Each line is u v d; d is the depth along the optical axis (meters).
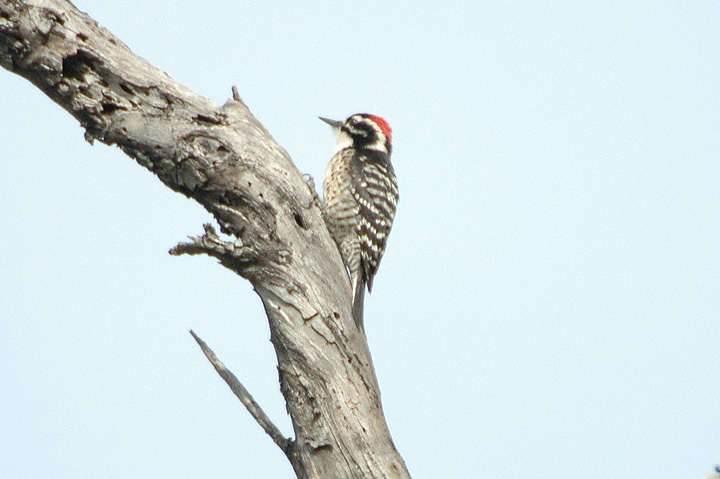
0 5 10.05
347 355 10.21
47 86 10.43
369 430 9.98
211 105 10.60
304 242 10.46
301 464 10.13
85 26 10.38
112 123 10.37
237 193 10.25
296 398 10.16
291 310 10.22
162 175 10.55
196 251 10.34
